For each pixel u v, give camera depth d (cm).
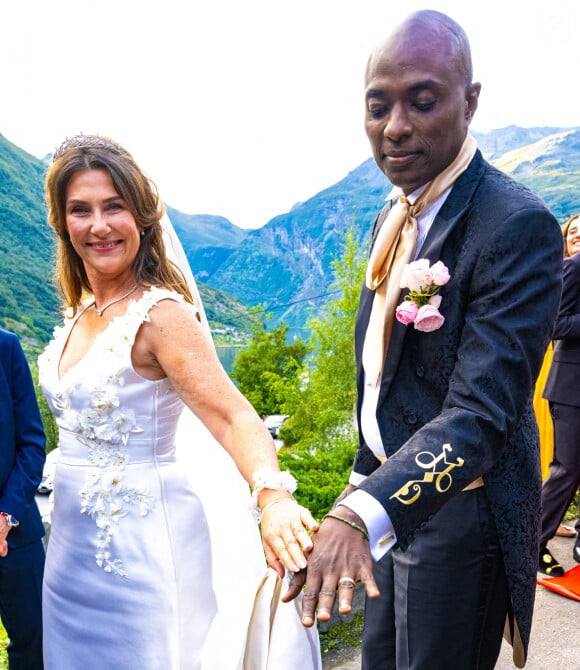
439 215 172
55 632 197
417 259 178
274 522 138
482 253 159
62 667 194
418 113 162
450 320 166
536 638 318
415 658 184
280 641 163
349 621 329
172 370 175
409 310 167
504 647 311
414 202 182
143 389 183
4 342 269
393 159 169
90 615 189
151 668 183
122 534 185
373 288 191
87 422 184
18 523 260
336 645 313
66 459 193
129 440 185
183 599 186
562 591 359
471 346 156
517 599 173
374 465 206
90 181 184
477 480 174
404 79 160
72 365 195
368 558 126
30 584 268
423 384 176
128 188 186
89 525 188
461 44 163
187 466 213
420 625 181
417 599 181
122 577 184
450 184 171
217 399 169
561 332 368
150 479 186
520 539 172
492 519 174
